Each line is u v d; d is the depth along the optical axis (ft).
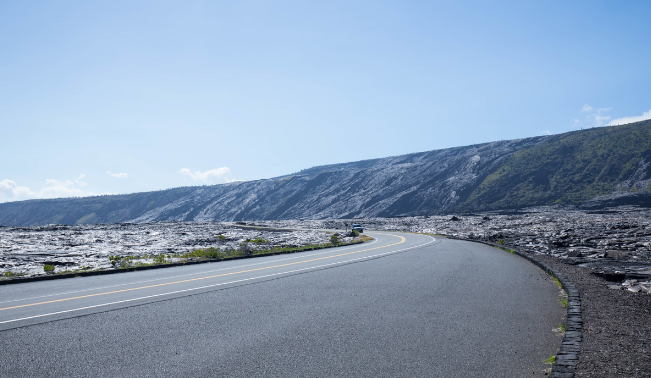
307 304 27.30
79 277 47.11
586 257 58.03
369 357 16.57
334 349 17.65
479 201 548.31
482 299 28.22
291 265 53.98
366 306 26.35
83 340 19.44
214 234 172.24
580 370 13.85
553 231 128.67
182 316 24.23
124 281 41.34
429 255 65.98
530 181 577.84
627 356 15.17
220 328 21.36
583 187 516.73
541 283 35.42
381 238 140.15
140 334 20.40
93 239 136.98
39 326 22.26
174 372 15.16
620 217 237.45
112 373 15.17
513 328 20.71
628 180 495.41
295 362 16.08
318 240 127.44
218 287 35.22
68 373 15.23
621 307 23.80
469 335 19.52
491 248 82.58
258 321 22.77
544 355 16.63
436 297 29.09
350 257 64.95
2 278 44.21
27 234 164.66
